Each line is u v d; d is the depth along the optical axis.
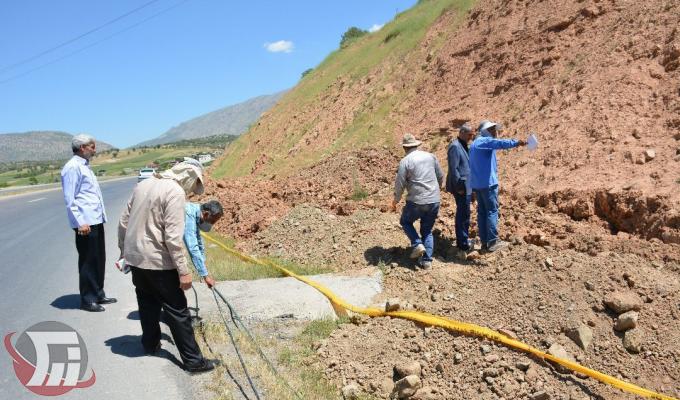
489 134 6.90
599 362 4.59
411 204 6.87
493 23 13.85
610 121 8.29
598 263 5.59
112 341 5.07
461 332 5.22
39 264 8.49
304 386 4.63
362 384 4.83
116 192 29.59
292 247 9.08
